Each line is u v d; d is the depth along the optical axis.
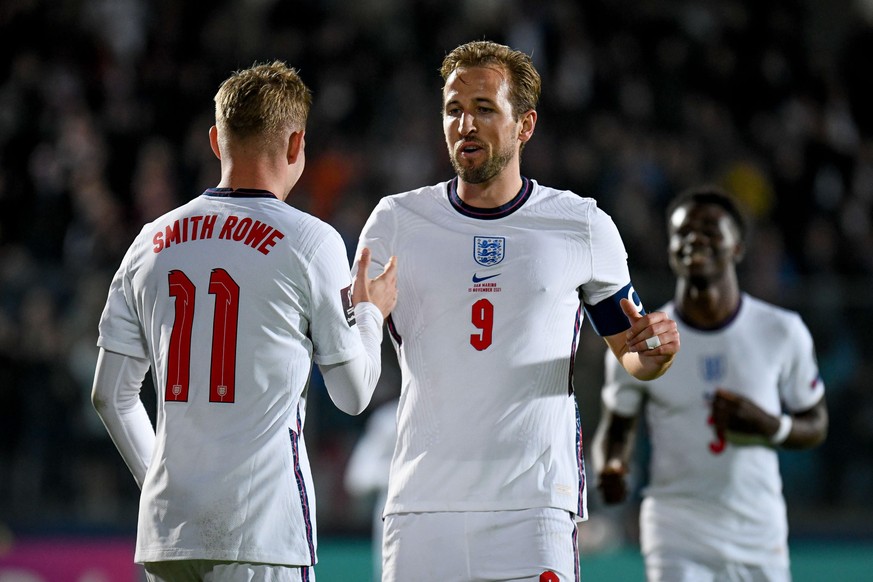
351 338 11.69
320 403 28.98
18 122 38.72
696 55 48.00
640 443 29.31
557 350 12.64
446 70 12.98
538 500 12.35
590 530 29.00
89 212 36.03
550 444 12.52
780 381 17.59
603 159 41.94
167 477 11.29
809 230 42.28
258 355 11.38
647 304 30.11
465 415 12.46
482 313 12.56
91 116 40.22
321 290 11.56
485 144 12.56
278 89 11.96
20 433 28.41
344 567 28.34
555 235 12.77
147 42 43.22
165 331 11.55
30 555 26.97
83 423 28.69
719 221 17.19
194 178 39.03
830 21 55.47
